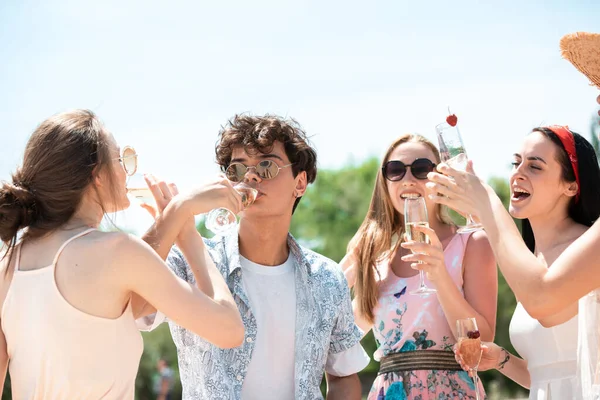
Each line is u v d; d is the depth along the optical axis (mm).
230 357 3576
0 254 2963
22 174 2896
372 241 4555
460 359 3787
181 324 2971
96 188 2973
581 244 3139
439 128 3988
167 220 3139
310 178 4004
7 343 2895
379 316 4430
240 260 3826
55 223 2891
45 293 2801
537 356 3885
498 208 3605
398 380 4223
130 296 2961
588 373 3346
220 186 3268
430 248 3980
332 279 3900
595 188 3986
